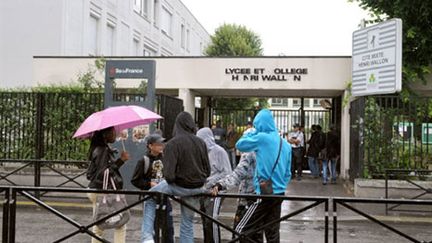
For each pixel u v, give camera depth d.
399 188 12.27
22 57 20.53
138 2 30.19
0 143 13.93
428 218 10.52
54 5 20.38
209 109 20.91
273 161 6.16
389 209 10.95
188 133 6.07
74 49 21.44
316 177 17.69
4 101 13.92
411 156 12.88
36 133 13.66
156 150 7.01
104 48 24.42
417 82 16.66
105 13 24.55
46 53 20.38
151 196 5.71
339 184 15.98
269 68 17.03
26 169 13.34
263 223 6.01
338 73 16.72
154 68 11.77
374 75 13.88
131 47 28.48
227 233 8.88
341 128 17.83
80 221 9.72
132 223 9.55
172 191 6.01
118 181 6.59
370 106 13.12
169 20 36.91
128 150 11.41
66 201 11.56
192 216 6.13
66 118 13.70
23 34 20.53
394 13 16.20
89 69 16.81
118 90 12.16
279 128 20.92
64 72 18.00
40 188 5.73
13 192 5.78
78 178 12.86
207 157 6.18
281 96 19.88
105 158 6.54
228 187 6.35
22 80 20.48
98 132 6.66
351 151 14.70
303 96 19.80
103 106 13.53
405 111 12.99
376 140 13.05
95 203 6.42
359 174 13.11
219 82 17.34
